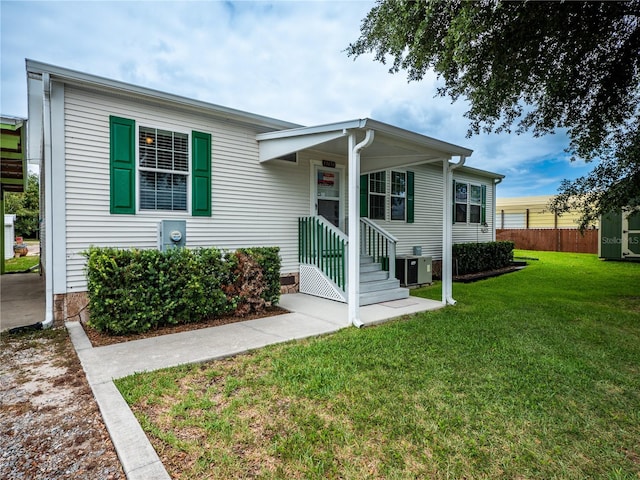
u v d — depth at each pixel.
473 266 10.64
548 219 21.00
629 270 10.87
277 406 2.56
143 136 5.19
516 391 2.85
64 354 3.70
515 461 2.00
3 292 7.35
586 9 4.43
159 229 5.13
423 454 2.04
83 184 4.68
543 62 5.15
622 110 5.95
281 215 6.81
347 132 4.83
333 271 6.41
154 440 2.14
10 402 2.70
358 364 3.36
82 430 2.32
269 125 6.45
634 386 2.96
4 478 1.86
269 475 1.86
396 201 9.33
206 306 4.78
